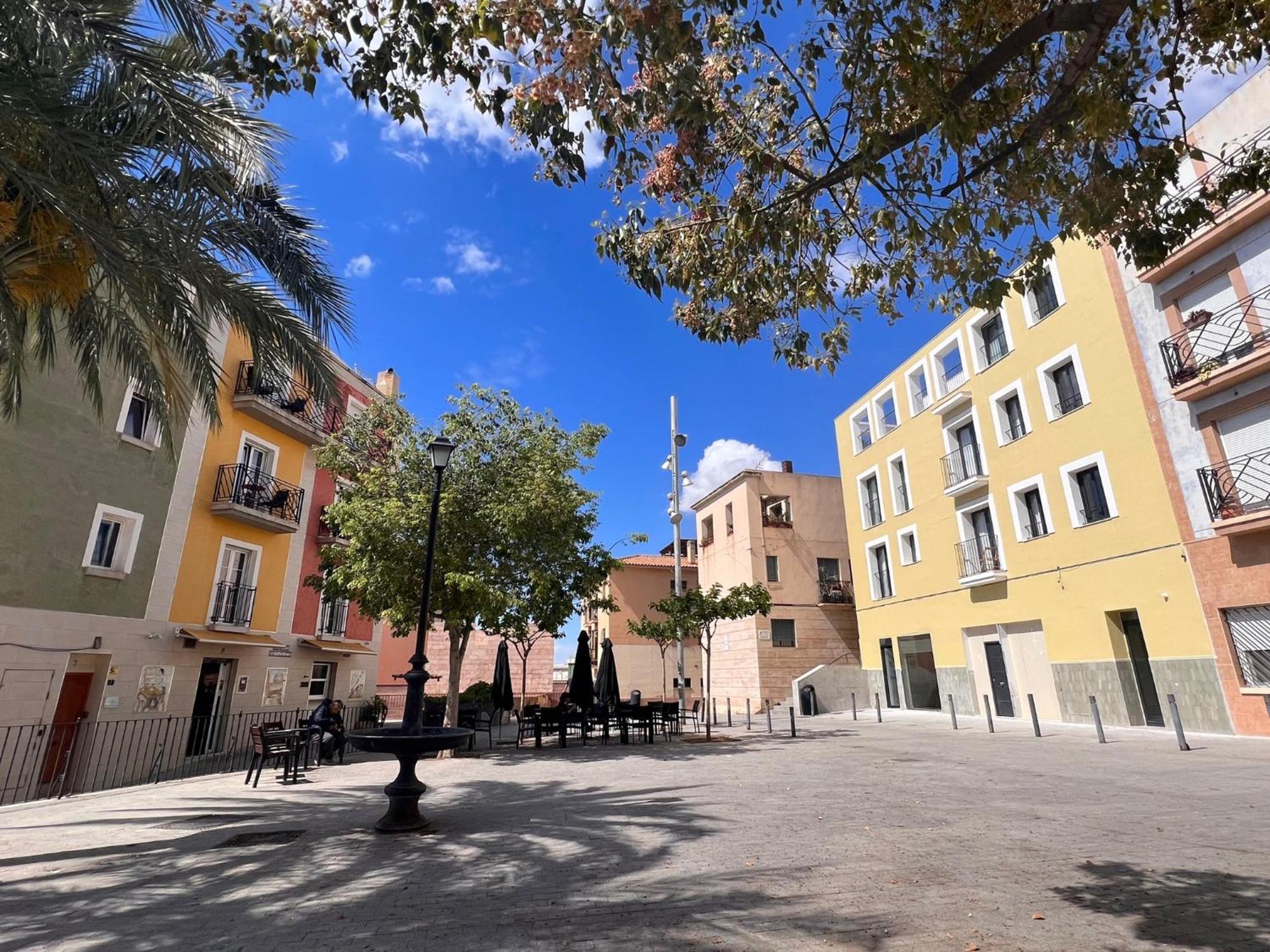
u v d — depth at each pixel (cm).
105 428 1427
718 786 927
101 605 1400
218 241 809
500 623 1576
